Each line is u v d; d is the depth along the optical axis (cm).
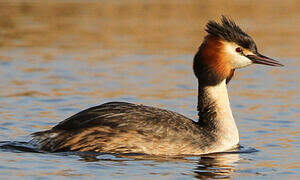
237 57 1382
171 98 1830
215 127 1357
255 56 1391
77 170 1139
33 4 3769
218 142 1331
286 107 1739
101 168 1154
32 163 1175
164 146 1265
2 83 1966
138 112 1297
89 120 1274
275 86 2006
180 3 3838
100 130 1255
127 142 1251
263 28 3070
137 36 2869
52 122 1550
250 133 1490
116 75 2117
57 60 2344
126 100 1791
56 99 1786
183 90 1934
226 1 3900
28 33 2895
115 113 1284
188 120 1357
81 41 2741
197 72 1392
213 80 1375
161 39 2803
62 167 1155
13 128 1477
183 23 3206
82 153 1241
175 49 2584
